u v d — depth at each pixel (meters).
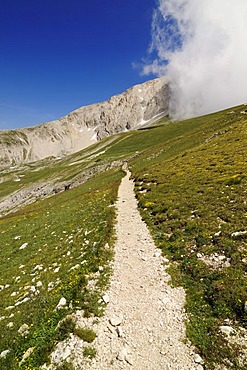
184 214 21.05
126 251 17.91
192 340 9.59
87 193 55.88
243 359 8.45
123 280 14.29
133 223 23.66
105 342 10.04
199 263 13.87
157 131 173.88
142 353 9.50
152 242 18.48
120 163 102.31
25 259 23.30
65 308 12.07
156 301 12.14
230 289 11.20
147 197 29.94
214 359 8.67
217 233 16.03
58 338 10.32
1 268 23.02
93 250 18.27
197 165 38.66
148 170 51.12
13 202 162.25
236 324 9.79
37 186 162.88
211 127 78.81
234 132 53.72
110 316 11.42
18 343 10.91
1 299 16.25
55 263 19.42
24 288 16.78
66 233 27.31
